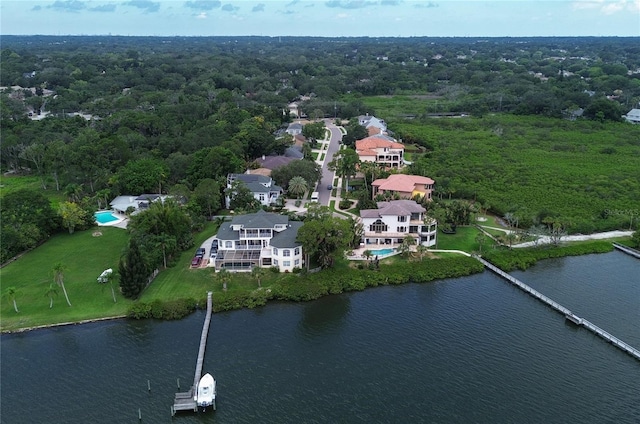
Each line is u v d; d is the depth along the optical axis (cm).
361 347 8619
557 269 11575
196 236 12538
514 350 8569
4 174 18500
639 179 16988
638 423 6969
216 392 7494
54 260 11306
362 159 18275
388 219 12181
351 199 15225
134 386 7588
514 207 14188
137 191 15138
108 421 6925
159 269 10800
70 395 7381
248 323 9294
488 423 6962
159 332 8956
